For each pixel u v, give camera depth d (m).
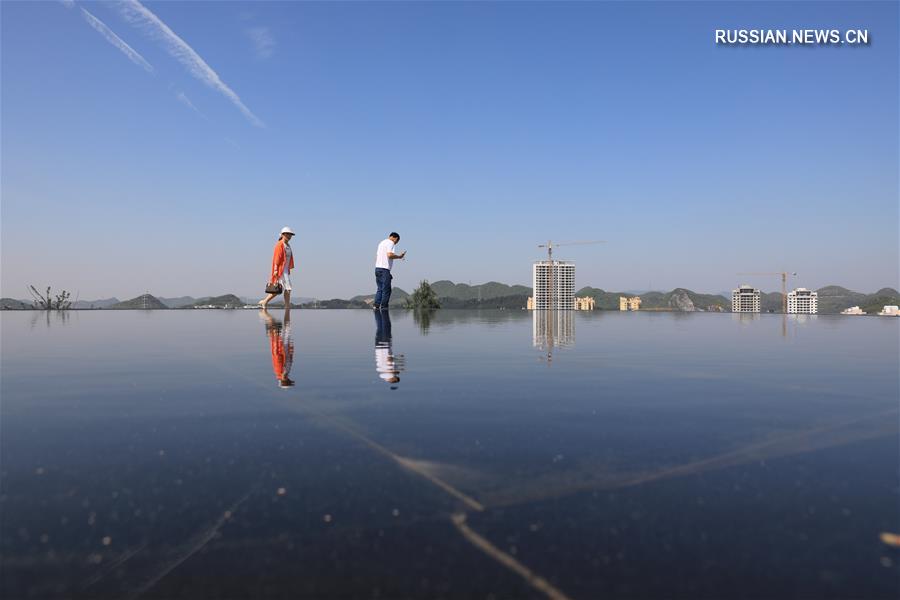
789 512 1.06
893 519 1.03
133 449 1.46
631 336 6.19
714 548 0.91
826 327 8.86
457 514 1.05
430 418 1.87
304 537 0.94
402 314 13.75
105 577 0.80
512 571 0.83
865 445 1.55
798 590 0.78
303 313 13.25
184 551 0.89
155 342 4.91
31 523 0.98
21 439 1.55
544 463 1.37
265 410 1.98
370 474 1.27
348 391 2.40
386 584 0.80
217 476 1.24
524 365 3.37
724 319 12.65
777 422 1.84
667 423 1.82
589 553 0.89
